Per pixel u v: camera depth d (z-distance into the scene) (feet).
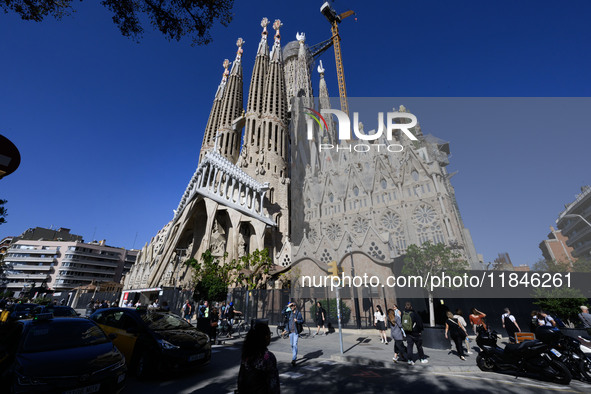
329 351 38.50
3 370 17.26
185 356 24.90
